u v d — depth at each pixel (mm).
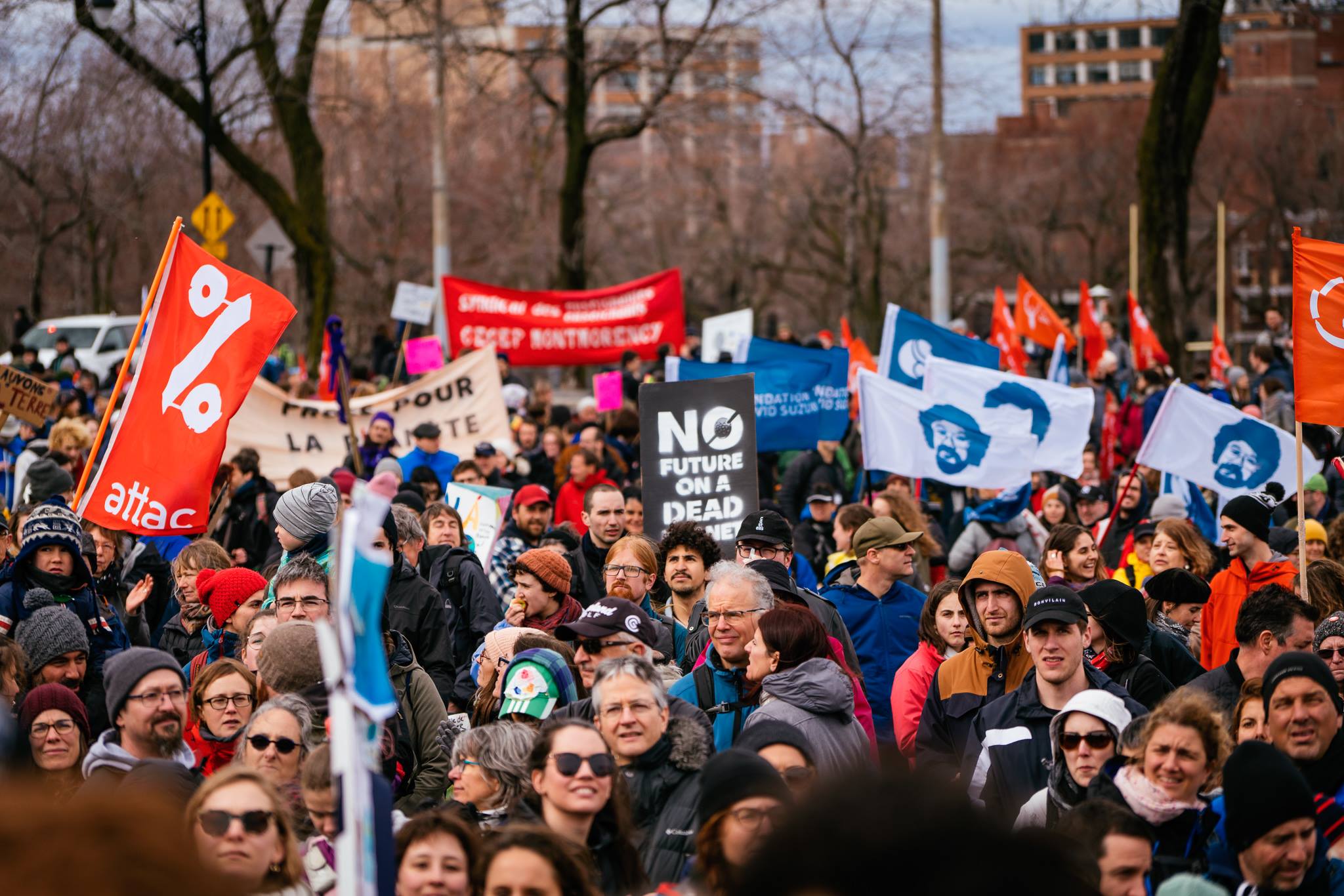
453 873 6914
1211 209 104375
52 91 48906
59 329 54969
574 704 9414
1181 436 18578
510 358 33469
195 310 12969
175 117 54000
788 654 9742
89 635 12078
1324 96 124375
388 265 86750
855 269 76188
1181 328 55969
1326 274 13406
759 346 22234
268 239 39188
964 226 106812
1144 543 17375
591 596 15883
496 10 51250
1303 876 7309
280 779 8414
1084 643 10984
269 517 18438
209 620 12469
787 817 2479
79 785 8680
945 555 19344
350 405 25469
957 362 19984
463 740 8688
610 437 26578
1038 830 2479
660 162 106812
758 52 58156
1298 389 13445
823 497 19312
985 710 10180
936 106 43500
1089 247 108938
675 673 11820
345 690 4461
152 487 12688
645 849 8562
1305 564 13102
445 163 47438
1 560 13359
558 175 97562
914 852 2361
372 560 4676
